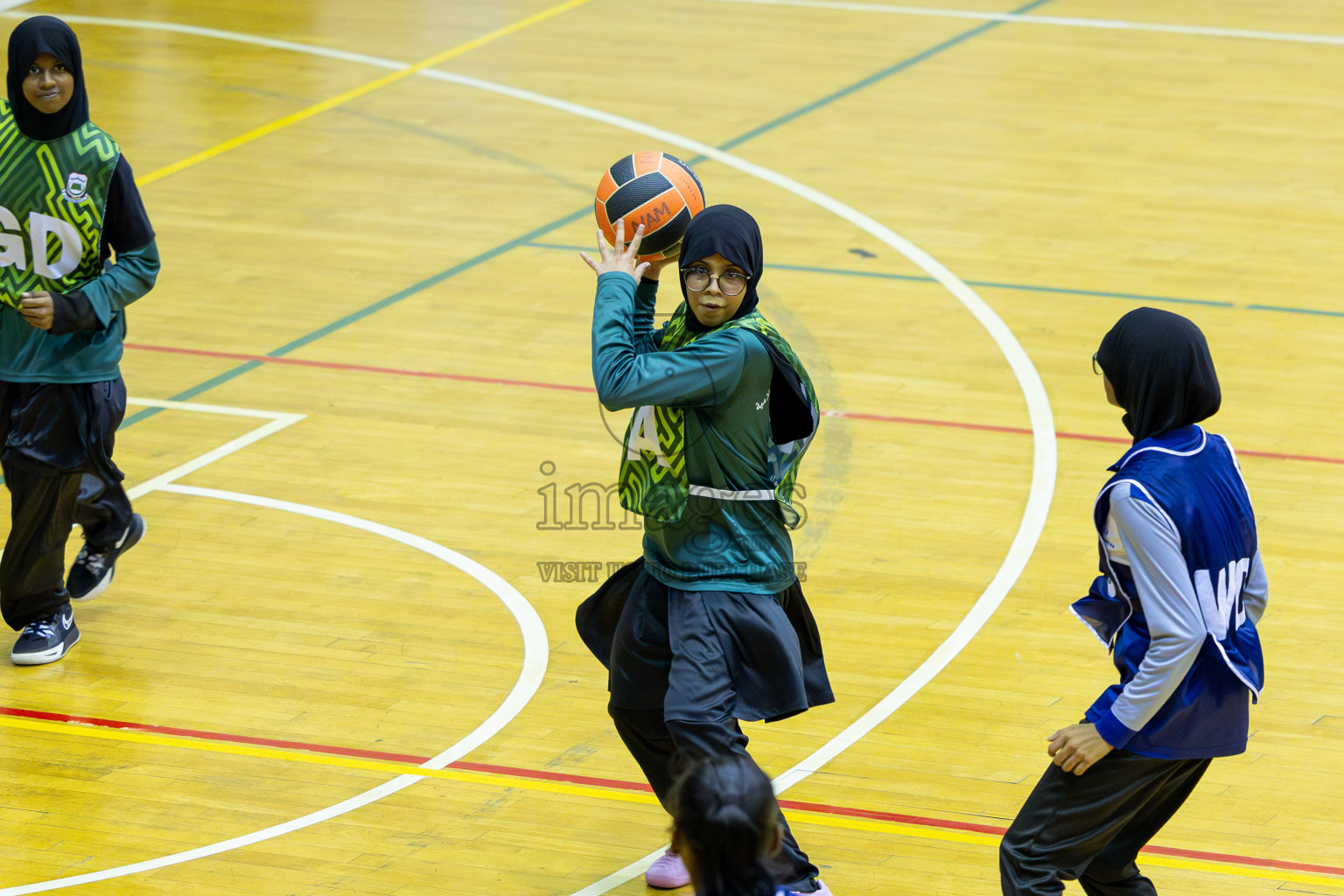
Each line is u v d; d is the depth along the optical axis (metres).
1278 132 37.38
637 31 47.41
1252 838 14.57
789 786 15.48
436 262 30.50
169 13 49.31
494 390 25.14
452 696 17.12
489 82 42.44
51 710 16.81
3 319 16.92
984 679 17.38
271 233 32.03
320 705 16.95
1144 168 35.22
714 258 11.77
